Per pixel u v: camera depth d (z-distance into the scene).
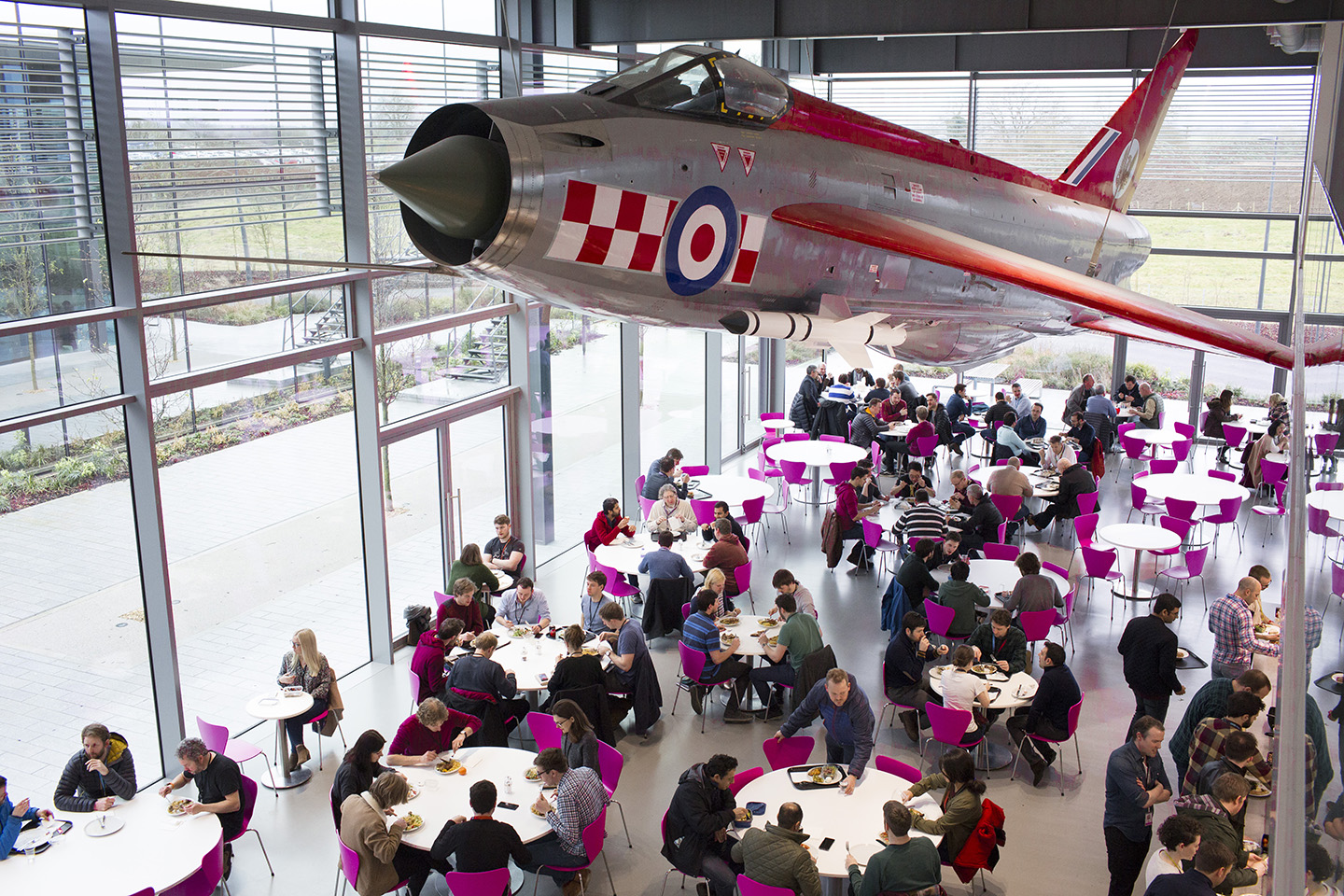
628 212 5.34
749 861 5.52
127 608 7.48
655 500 11.54
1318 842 1.53
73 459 7.01
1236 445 14.48
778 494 14.53
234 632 8.43
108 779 6.22
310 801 7.53
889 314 6.95
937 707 7.29
